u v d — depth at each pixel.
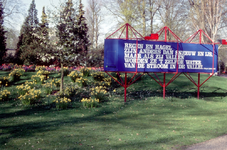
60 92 11.71
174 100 12.10
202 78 19.55
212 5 29.02
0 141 5.68
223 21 32.12
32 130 6.69
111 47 11.05
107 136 6.16
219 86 17.00
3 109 9.70
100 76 15.63
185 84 16.59
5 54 28.53
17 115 8.76
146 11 35.56
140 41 11.22
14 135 6.18
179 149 5.20
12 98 11.56
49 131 6.60
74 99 11.72
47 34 11.38
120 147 5.31
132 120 8.06
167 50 11.60
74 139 5.88
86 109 9.95
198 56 12.08
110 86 14.80
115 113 9.27
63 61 11.77
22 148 5.21
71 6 11.59
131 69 11.18
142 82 16.22
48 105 10.49
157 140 5.84
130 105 10.84
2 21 31.34
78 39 11.74
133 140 5.83
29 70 18.47
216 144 5.54
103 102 11.34
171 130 6.77
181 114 9.25
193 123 7.66
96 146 5.37
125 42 11.03
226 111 10.13
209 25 31.45
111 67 11.06
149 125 7.37
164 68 11.62
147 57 11.33
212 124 7.55
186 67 11.94
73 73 15.77
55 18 11.20
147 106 10.73
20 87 12.05
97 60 21.89
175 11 36.78
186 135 6.29
